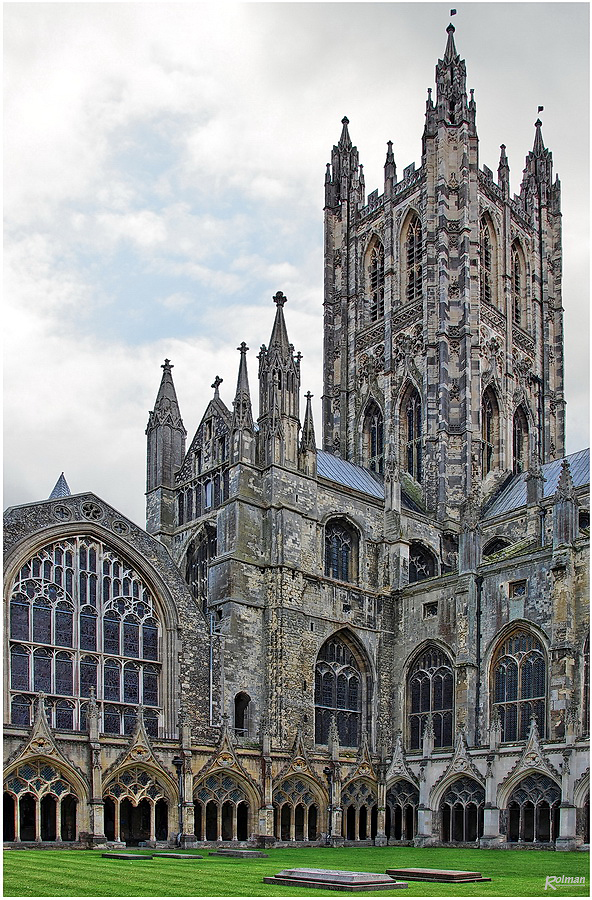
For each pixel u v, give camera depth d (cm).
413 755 9694
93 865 5534
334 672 10269
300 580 10019
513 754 8506
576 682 8531
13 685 8038
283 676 9544
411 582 11469
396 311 14125
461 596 9931
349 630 10388
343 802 9406
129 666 8812
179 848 7825
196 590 10662
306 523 10338
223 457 10994
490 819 8475
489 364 13575
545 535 10362
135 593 9038
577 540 8881
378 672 10550
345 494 11081
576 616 8688
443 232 13512
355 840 9344
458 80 14200
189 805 8062
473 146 13925
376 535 11288
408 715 10419
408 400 13750
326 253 15550
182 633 9150
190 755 8181
